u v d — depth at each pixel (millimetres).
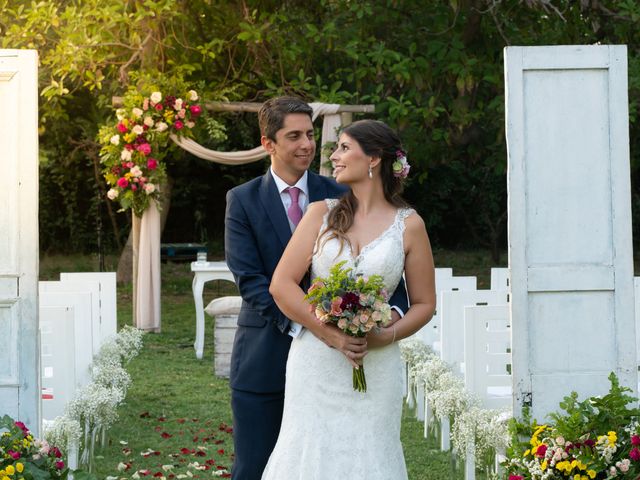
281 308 3611
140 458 5984
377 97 11344
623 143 4199
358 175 3605
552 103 4184
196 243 20781
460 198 21422
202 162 19859
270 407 3908
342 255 3539
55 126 16391
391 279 3562
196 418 7098
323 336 3504
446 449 6043
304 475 3539
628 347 4219
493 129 13773
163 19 11445
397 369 3639
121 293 15430
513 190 4168
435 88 13195
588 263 4207
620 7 11500
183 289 16375
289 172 3977
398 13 12258
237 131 18797
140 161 11016
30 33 11016
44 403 5297
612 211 4207
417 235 3633
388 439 3602
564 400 4074
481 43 12461
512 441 4117
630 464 3742
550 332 4203
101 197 19016
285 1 12586
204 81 11930
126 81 11664
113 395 5453
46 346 5832
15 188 4359
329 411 3568
